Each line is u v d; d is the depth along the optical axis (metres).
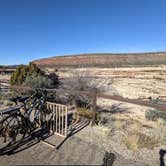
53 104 6.04
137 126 7.58
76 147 5.19
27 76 13.69
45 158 4.55
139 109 12.41
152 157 5.23
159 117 9.98
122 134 6.39
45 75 16.39
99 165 4.20
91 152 4.98
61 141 5.46
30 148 5.04
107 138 5.95
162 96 18.34
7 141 5.28
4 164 4.27
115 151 5.21
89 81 12.22
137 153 5.32
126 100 6.14
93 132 6.31
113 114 9.50
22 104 5.52
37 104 5.82
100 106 11.37
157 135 6.91
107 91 14.48
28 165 4.23
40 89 5.96
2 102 9.83
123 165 4.61
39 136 5.70
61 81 12.91
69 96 9.97
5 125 5.14
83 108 8.80
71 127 6.60
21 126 5.27
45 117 6.18
